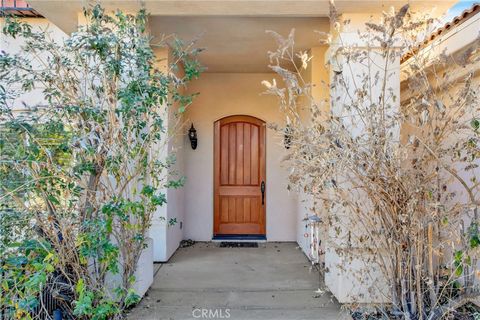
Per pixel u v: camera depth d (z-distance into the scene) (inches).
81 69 121.0
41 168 105.0
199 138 251.3
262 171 255.1
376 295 127.0
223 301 141.8
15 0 182.4
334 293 140.9
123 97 111.2
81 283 97.7
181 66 215.2
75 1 134.0
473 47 103.8
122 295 113.9
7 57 116.1
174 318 126.3
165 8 139.3
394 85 136.6
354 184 111.3
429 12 123.3
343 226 127.0
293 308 134.6
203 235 250.2
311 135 112.3
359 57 122.5
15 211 104.9
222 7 138.8
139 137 124.6
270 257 207.9
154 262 195.6
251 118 254.5
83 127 111.1
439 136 107.6
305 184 117.6
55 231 107.1
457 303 108.8
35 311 107.1
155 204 119.7
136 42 120.9
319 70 197.2
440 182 117.1
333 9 116.4
